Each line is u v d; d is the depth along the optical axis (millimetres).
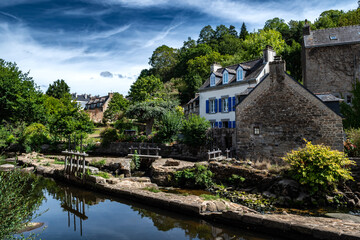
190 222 9508
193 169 15242
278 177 12406
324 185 11250
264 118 16062
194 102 33906
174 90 62625
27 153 27312
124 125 32625
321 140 14164
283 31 49906
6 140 28266
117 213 10906
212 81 28172
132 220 9977
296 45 36781
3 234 5109
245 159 16562
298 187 11500
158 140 23516
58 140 30750
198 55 68438
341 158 11523
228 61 48188
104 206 11992
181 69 72938
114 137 27359
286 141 15234
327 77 23234
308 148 12188
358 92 21094
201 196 11688
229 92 26047
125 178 16359
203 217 9664
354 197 11266
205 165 15289
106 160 20875
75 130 29297
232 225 8875
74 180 16547
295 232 7469
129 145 25109
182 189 14570
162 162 18266
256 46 41281
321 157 11430
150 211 11055
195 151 20344
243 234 8227
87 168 16469
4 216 5297
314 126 14422
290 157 12438
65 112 30344
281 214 9789
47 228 9180
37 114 32188
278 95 15664
